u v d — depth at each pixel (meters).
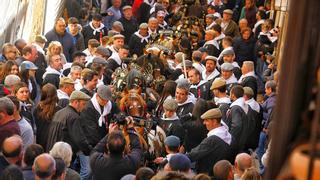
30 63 15.23
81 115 12.78
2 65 14.67
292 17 1.69
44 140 12.59
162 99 14.46
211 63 17.08
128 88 14.46
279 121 1.69
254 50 22.17
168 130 12.90
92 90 14.57
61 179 9.22
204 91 16.61
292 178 1.63
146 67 16.56
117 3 24.98
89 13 25.20
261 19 25.25
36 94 15.41
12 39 19.56
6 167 9.15
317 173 1.59
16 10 19.55
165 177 4.46
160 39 20.62
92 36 22.11
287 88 1.68
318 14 1.66
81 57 17.61
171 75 17.66
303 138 1.64
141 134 12.53
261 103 17.72
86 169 12.55
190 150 13.32
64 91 13.95
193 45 22.22
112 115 13.04
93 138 12.75
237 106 14.30
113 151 10.53
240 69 18.80
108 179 10.55
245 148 14.64
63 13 23.47
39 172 8.88
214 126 12.32
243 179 9.66
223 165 10.05
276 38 21.89
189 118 13.30
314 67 1.66
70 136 12.45
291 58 1.68
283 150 1.67
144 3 26.48
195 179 8.92
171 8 26.23
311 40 1.66
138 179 9.23
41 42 17.47
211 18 24.48
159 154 12.48
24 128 11.61
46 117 12.62
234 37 23.86
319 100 1.61
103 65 16.33
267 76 19.88
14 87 13.02
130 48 22.38
